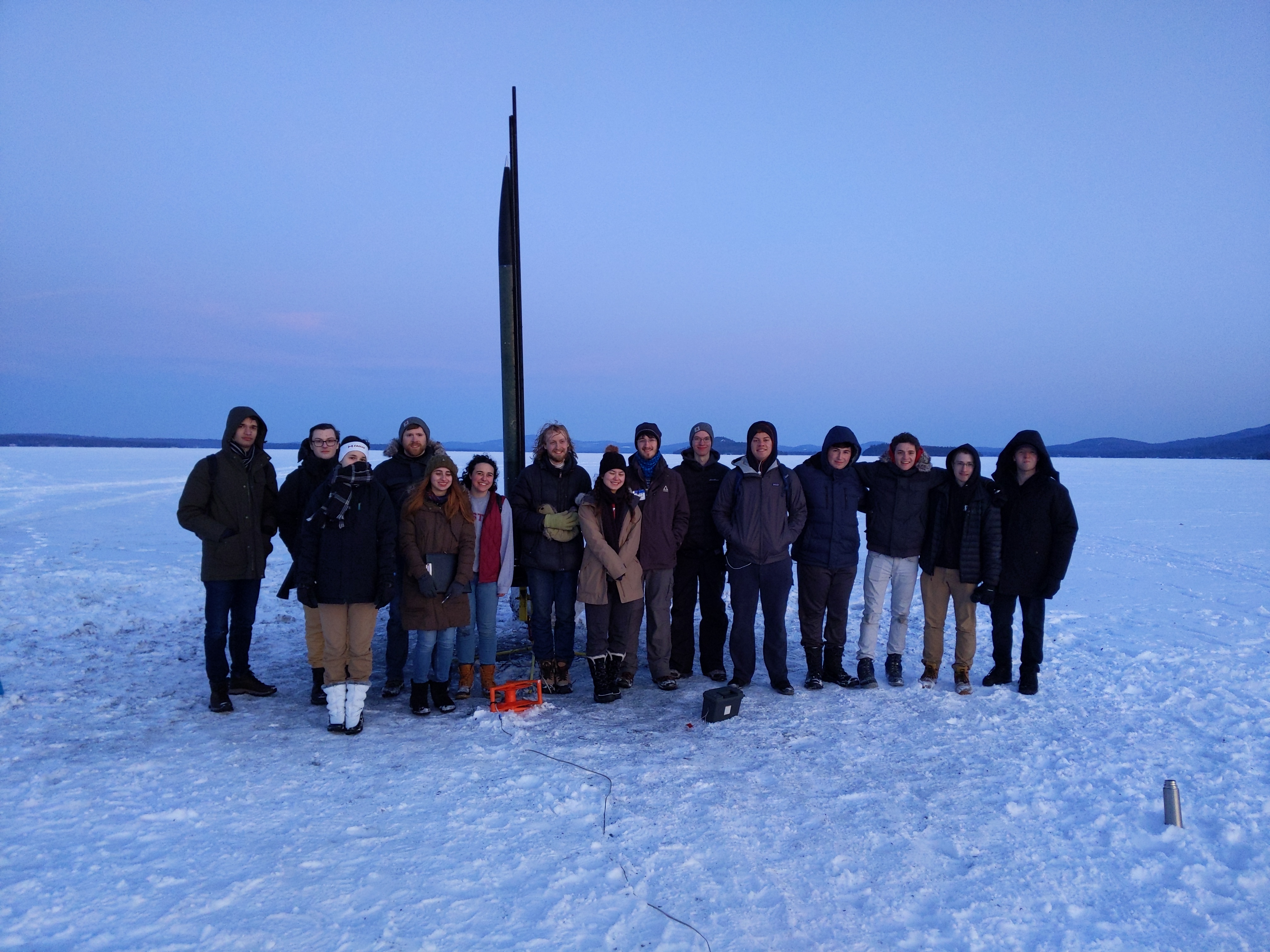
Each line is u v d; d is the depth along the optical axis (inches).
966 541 207.0
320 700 198.8
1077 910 110.9
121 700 197.5
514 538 225.6
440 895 111.1
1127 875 120.3
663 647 215.9
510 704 193.2
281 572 433.4
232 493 191.2
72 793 141.4
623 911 108.2
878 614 217.8
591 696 210.1
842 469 215.5
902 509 212.2
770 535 208.5
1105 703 204.1
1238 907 112.3
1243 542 585.9
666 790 148.3
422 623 187.5
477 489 203.2
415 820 134.3
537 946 100.0
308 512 176.6
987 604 212.1
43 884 111.1
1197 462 3754.9
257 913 105.7
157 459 2240.4
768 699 206.5
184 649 250.2
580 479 217.5
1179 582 411.8
